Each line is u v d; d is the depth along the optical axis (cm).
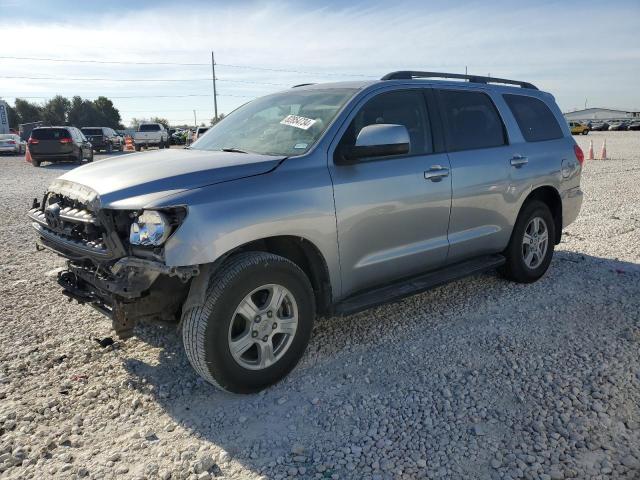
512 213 518
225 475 272
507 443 296
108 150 3772
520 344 418
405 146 378
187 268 308
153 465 278
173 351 409
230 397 346
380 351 409
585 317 471
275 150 395
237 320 341
